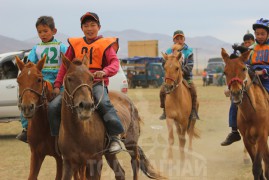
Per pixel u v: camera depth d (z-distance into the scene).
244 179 11.63
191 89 14.70
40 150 9.55
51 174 12.41
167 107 13.70
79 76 7.94
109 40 9.31
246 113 10.56
